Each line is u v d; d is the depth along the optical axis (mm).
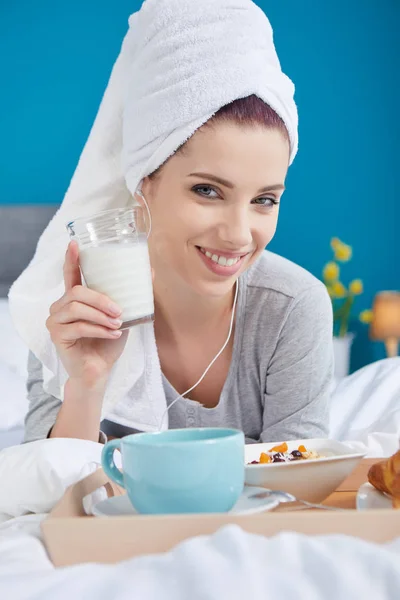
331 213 4004
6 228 3609
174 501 583
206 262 1136
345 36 3994
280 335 1342
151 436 649
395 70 4016
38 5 3775
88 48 3781
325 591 398
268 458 866
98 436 1177
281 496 673
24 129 3775
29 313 1343
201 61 1088
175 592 401
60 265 1342
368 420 1758
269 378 1361
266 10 3977
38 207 3631
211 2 1125
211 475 584
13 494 833
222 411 1391
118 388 1316
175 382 1397
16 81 3775
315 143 3994
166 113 1102
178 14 1124
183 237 1125
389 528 521
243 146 1056
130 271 1013
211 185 1087
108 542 530
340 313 3936
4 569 514
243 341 1351
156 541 526
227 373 1376
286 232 3988
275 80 1094
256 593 391
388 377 1911
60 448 857
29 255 3609
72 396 1140
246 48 1093
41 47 3777
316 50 3984
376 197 4012
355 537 500
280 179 1104
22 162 3775
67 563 534
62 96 3777
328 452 940
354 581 399
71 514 645
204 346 1357
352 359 4020
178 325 1333
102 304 1012
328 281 3941
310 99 3988
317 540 462
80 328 1045
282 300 1343
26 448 868
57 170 3779
